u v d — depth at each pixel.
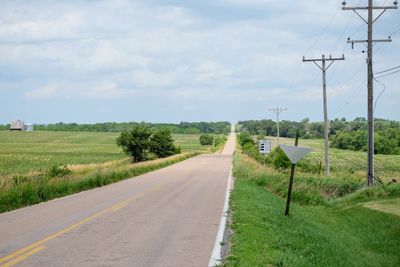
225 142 180.50
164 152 85.44
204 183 31.44
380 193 25.09
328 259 11.25
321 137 174.12
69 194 23.33
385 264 13.17
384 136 123.50
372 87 28.58
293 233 13.77
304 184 29.05
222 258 9.90
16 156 96.31
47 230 12.93
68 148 130.88
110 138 182.00
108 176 31.39
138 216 15.95
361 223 19.36
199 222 14.84
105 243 11.33
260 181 33.19
